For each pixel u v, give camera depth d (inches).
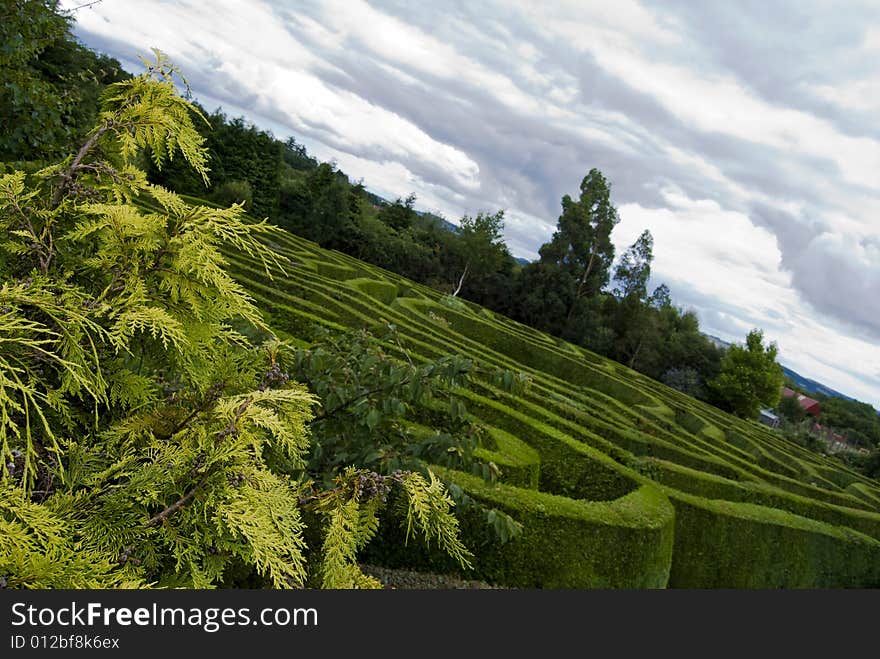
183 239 83.4
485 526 277.9
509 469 356.2
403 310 837.8
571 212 2288.4
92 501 76.7
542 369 1136.8
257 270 628.7
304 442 99.9
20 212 82.8
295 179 2388.0
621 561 313.9
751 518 448.5
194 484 84.0
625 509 336.5
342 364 194.1
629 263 2410.2
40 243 82.8
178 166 1515.7
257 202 1875.0
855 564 500.4
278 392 88.7
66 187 88.4
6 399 62.8
